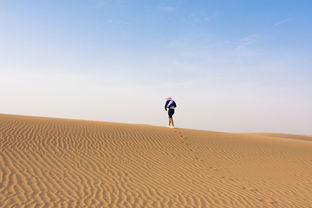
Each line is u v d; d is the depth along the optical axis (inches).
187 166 438.0
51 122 645.3
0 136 465.7
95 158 424.8
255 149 607.2
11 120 599.2
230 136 753.6
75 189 304.8
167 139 598.5
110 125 705.0
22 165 359.9
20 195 275.7
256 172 440.8
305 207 308.8
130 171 385.7
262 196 333.7
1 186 291.6
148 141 562.6
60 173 348.8
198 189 341.4
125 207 270.4
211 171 424.5
